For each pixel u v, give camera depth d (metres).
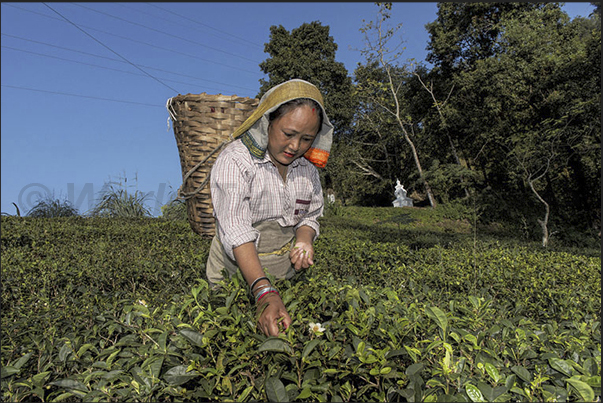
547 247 8.88
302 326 1.42
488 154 21.80
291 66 24.84
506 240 10.63
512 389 1.20
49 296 3.14
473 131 20.22
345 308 1.71
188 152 2.20
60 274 3.35
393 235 8.92
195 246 5.36
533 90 18.02
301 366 1.23
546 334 1.78
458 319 1.76
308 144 1.69
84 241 5.72
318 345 1.31
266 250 1.96
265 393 1.19
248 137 1.72
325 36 26.00
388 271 4.04
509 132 18.67
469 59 21.81
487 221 18.28
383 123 25.33
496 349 1.55
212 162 2.16
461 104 21.39
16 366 1.43
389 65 23.28
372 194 29.47
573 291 3.31
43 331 1.96
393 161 27.89
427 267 4.19
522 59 17.55
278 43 25.83
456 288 3.66
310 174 1.96
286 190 1.85
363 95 23.66
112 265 3.65
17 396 1.31
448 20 21.70
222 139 2.15
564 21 19.31
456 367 1.34
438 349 1.48
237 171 1.69
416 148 24.91
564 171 18.89
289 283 1.71
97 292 2.78
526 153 15.24
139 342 1.63
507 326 1.66
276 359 1.27
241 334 1.36
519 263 4.61
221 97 2.14
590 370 1.31
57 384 1.31
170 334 1.51
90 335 1.77
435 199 23.97
